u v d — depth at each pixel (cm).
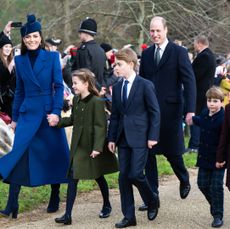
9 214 962
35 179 952
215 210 916
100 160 943
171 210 998
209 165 916
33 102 971
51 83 977
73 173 922
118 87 927
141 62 1016
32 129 959
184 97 1028
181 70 981
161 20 987
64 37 3039
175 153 999
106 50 1553
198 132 1539
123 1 2958
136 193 1118
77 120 946
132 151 899
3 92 1286
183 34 3114
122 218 958
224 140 889
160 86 988
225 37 3173
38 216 982
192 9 3150
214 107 909
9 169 949
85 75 940
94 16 3111
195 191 1130
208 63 1475
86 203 1066
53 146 975
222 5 3256
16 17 3006
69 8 3039
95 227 904
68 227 906
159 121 910
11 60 1289
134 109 911
